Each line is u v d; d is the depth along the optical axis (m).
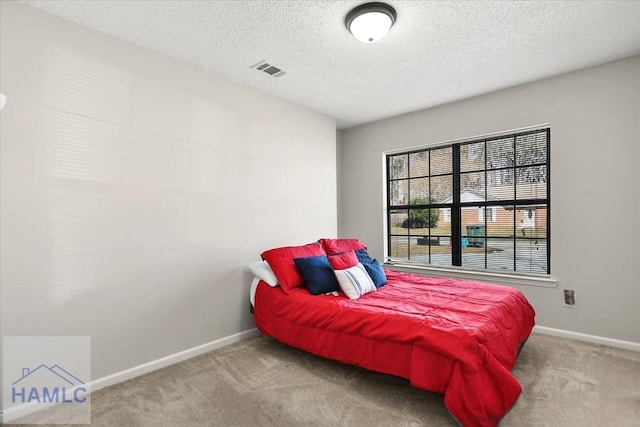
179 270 2.64
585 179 2.88
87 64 2.19
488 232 3.51
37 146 1.98
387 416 1.86
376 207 4.32
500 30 2.25
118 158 2.31
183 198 2.67
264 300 2.83
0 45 1.87
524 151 3.28
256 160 3.24
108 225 2.26
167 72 2.59
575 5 1.99
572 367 2.40
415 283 3.02
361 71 2.87
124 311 2.33
